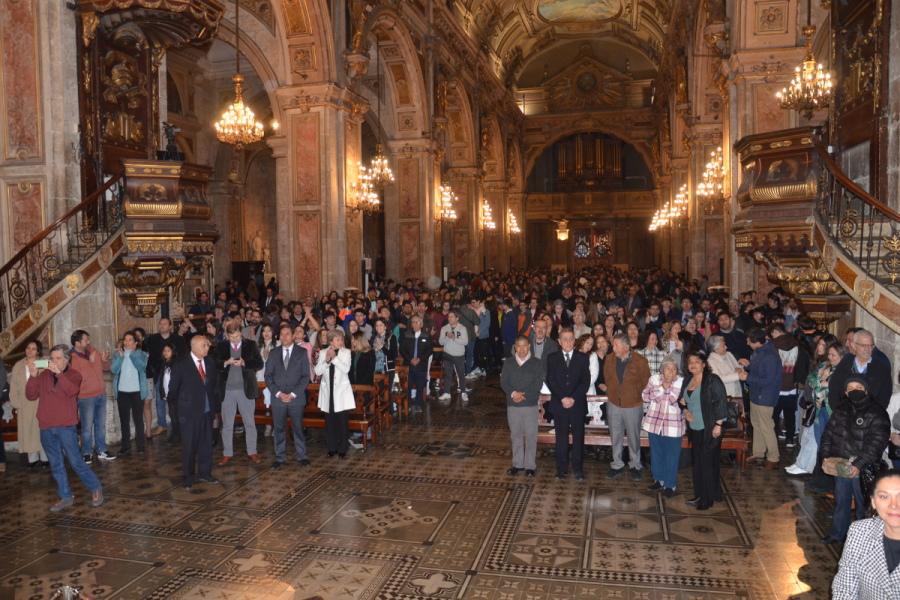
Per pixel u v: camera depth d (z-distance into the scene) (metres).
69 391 6.53
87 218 8.72
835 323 8.94
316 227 14.65
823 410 6.71
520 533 5.95
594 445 8.49
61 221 7.99
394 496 6.92
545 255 48.09
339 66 14.80
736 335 9.57
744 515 6.31
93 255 8.08
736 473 7.55
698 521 6.18
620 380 7.39
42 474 7.80
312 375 9.26
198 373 7.30
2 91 8.68
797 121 12.55
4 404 8.66
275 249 28.91
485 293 18.94
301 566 5.34
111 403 8.97
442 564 5.36
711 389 6.37
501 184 35.00
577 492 7.00
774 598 4.77
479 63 28.42
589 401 8.24
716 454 6.41
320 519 6.31
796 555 5.44
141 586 5.04
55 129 8.53
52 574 5.25
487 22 31.31
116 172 9.22
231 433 8.20
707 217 19.66
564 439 7.45
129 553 5.61
